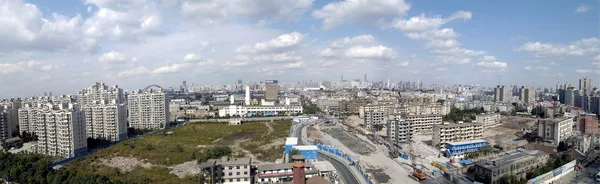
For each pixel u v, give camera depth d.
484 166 158.25
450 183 160.25
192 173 173.25
